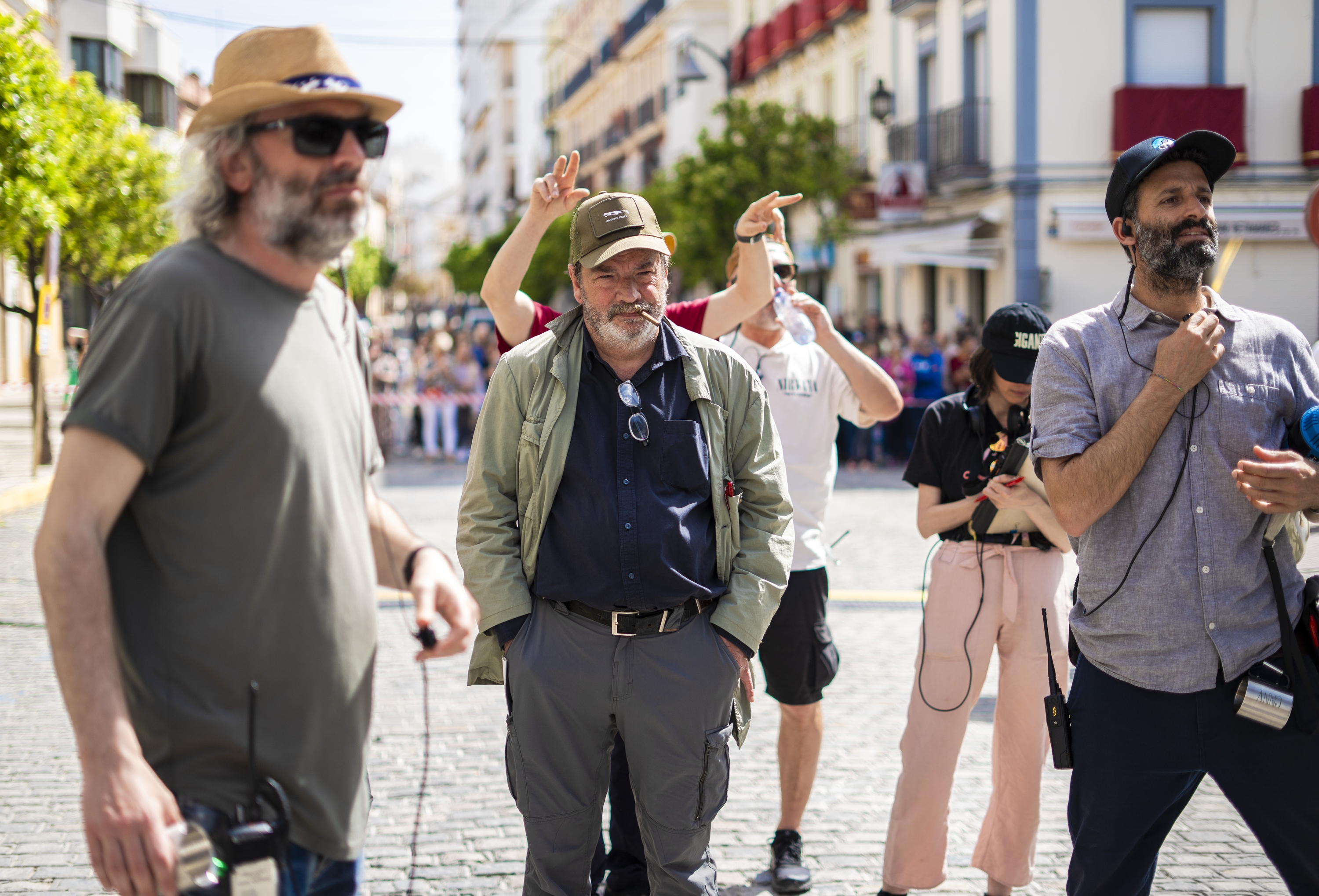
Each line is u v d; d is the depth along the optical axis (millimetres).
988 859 3732
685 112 38875
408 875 3922
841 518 12273
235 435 1991
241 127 2047
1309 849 2713
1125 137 19875
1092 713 2822
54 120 14633
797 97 30859
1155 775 2754
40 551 1865
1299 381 2811
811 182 23328
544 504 3041
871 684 6238
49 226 13891
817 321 4070
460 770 4930
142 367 1924
